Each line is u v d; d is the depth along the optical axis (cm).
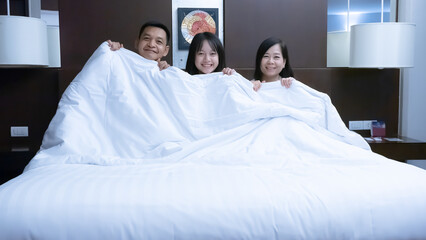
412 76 387
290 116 212
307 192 137
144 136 196
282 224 128
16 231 122
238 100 212
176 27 351
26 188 135
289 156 185
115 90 205
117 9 340
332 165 176
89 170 162
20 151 326
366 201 135
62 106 200
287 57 288
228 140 201
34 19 309
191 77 221
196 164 175
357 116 372
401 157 336
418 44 384
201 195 133
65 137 187
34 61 310
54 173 155
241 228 126
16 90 354
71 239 123
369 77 370
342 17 372
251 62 353
